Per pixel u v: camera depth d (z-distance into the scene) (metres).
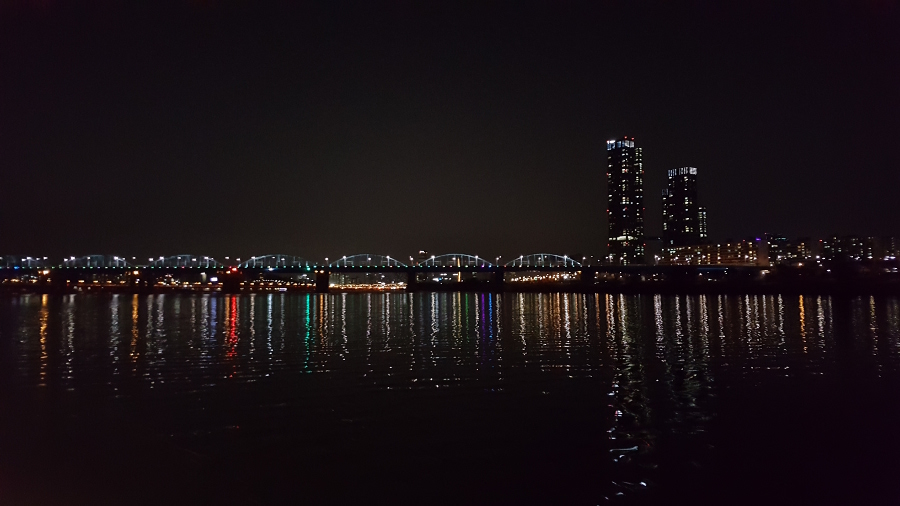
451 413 27.06
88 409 27.86
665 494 17.80
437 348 50.97
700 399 29.81
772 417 26.08
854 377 35.78
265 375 37.03
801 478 18.95
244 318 91.12
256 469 19.80
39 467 19.94
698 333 64.38
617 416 26.39
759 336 60.34
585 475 19.19
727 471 19.48
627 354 46.72
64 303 146.38
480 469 19.80
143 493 17.75
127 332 65.62
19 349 49.62
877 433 23.59
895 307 114.88
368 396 30.78
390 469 19.78
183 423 25.34
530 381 34.94
